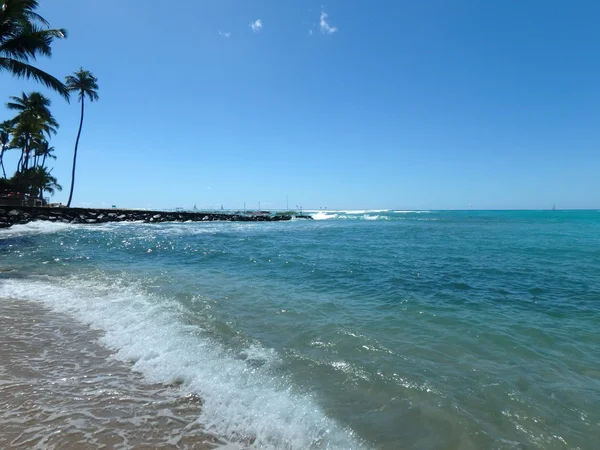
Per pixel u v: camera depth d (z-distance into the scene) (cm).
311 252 1422
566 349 448
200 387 340
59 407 297
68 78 3403
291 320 548
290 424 285
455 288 802
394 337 480
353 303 662
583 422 291
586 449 257
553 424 288
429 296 726
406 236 2333
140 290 728
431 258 1278
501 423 288
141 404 308
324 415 297
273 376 363
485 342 468
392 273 973
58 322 521
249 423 286
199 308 602
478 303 675
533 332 511
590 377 371
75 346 433
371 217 7288
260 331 497
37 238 1664
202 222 3931
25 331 479
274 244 1731
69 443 251
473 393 333
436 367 388
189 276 899
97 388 333
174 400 317
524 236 2347
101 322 523
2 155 4094
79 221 2833
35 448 244
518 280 898
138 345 436
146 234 2102
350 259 1229
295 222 4841
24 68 1708
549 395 332
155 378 357
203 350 425
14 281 798
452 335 493
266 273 959
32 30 1764
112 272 938
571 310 633
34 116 3353
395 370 377
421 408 306
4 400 304
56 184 4403
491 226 3659
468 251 1498
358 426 283
